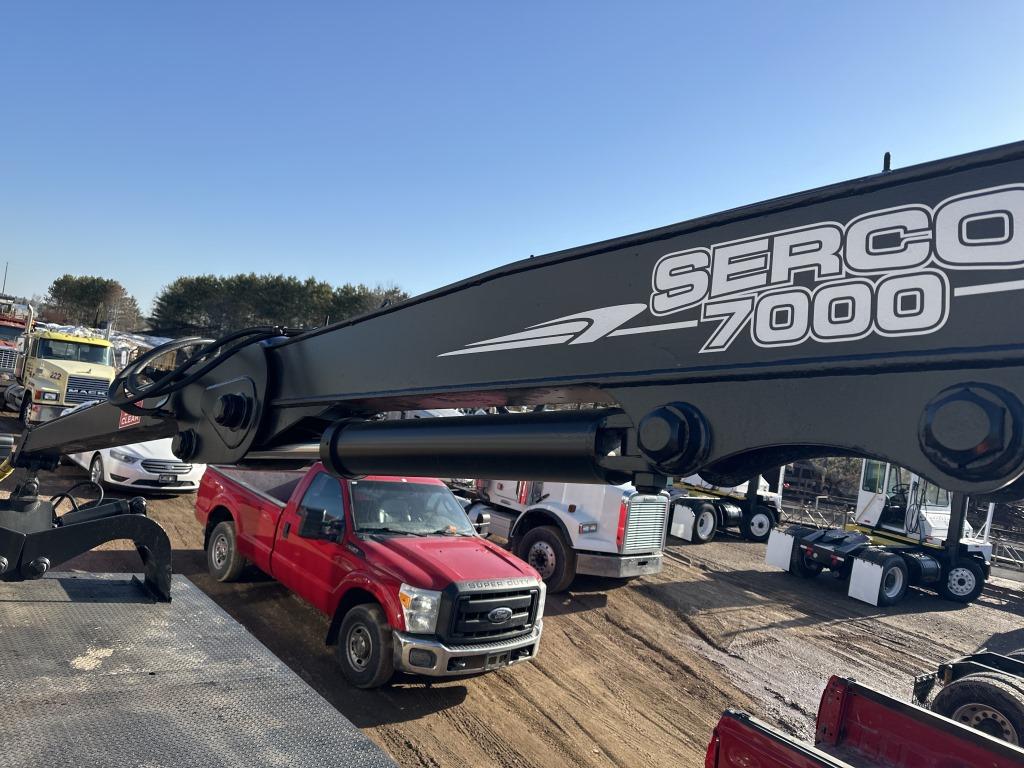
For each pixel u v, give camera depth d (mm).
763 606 10094
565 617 8109
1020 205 983
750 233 1271
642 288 1432
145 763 1798
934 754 3352
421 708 5254
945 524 14023
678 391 1345
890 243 1101
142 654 2555
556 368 1587
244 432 2492
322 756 1971
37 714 1991
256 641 2836
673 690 6375
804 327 1179
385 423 2086
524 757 4781
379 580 5371
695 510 16219
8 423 18188
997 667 5391
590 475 1563
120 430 3166
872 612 11188
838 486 28531
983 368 985
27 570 3107
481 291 1795
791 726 5875
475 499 10898
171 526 9578
